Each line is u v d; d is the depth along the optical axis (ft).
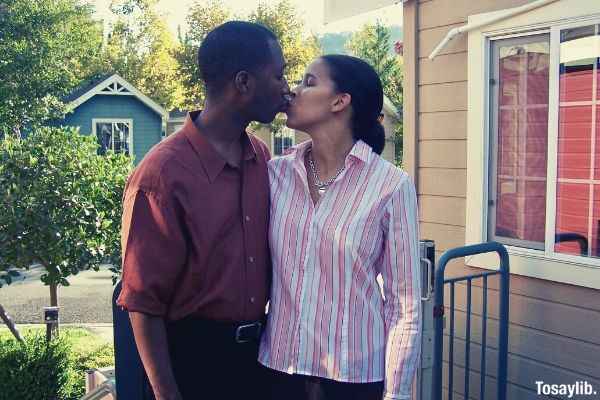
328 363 6.64
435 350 10.66
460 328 13.17
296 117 6.89
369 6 13.24
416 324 6.61
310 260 6.68
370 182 6.66
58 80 59.26
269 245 6.93
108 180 21.12
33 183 19.93
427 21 13.43
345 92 6.80
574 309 11.36
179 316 6.51
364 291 6.66
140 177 6.20
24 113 56.95
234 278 6.56
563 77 11.40
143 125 70.38
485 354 12.22
